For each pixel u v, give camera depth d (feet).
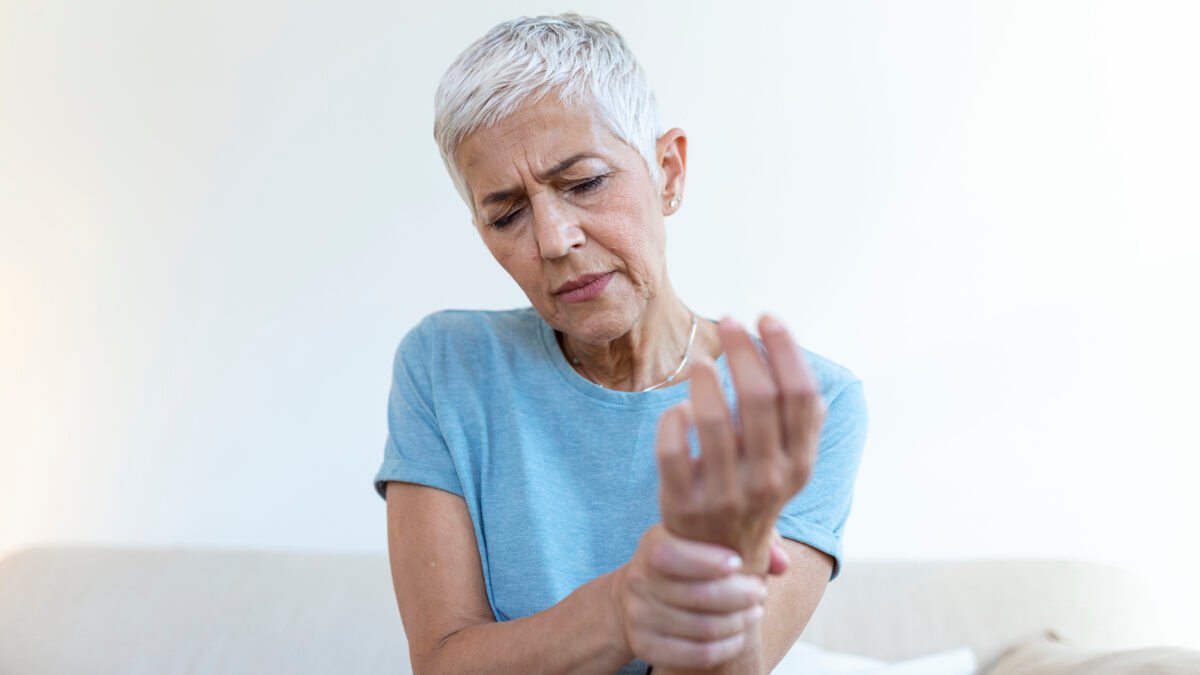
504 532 3.47
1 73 7.04
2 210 7.05
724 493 2.01
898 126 6.25
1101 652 3.84
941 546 6.19
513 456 3.53
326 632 5.35
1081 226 6.12
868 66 6.28
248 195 6.83
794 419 1.96
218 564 5.89
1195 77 6.04
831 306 6.29
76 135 6.99
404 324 6.71
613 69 3.12
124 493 6.93
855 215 6.28
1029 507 6.13
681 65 6.40
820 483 3.37
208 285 6.86
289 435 6.80
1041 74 6.16
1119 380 6.07
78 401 6.98
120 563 5.93
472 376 3.67
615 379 3.66
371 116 6.73
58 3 7.02
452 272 6.68
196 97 6.88
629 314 3.25
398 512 3.52
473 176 3.15
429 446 3.58
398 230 6.71
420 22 6.71
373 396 6.74
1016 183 6.16
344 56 6.76
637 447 3.51
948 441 6.19
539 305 3.28
